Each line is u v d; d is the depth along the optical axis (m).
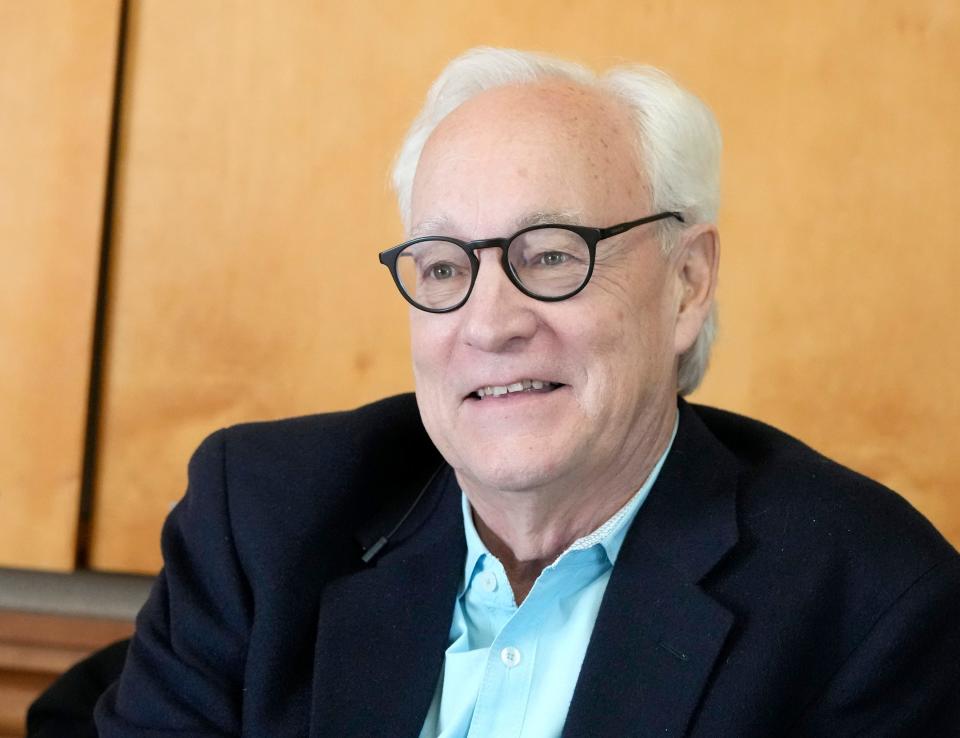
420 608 2.03
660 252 1.97
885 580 1.88
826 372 3.31
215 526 2.16
